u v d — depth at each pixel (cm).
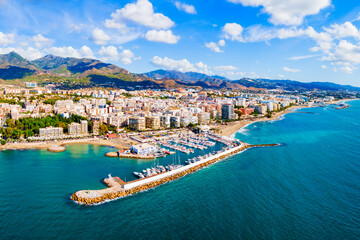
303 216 14462
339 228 13362
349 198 16612
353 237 12644
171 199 16700
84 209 15250
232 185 18900
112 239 12344
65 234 12719
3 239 12250
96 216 14475
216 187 18588
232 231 13062
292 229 13250
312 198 16625
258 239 12444
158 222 13862
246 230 13150
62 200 16312
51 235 12625
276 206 15588
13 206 15388
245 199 16550
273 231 13075
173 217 14375
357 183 19038
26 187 18200
